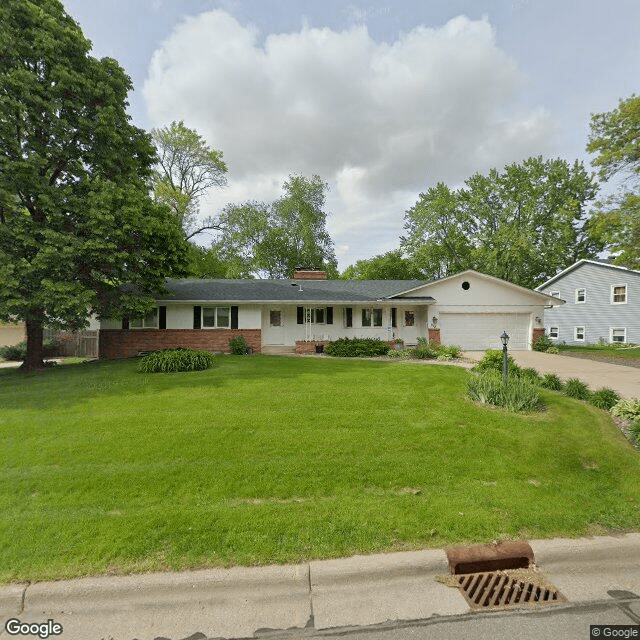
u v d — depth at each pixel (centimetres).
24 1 970
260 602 264
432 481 415
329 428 559
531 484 411
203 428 555
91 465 448
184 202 2761
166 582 269
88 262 1064
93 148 1142
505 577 288
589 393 777
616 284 2186
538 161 3105
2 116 946
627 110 1178
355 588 276
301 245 3481
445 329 1823
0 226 912
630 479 429
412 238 3488
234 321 1680
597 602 263
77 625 246
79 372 1031
